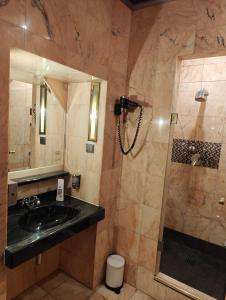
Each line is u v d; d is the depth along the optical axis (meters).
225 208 2.54
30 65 1.41
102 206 1.84
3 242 1.16
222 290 1.97
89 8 1.44
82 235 1.96
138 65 1.82
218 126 2.53
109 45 1.65
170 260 2.39
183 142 2.75
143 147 1.85
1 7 0.99
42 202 1.78
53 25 1.24
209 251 2.59
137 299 1.89
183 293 1.76
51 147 1.92
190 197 2.76
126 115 1.91
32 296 1.85
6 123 1.09
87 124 1.83
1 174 1.10
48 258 2.07
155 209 1.83
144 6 1.75
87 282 1.98
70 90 1.93
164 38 1.68
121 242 2.05
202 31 1.53
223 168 2.52
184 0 1.58
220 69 2.49
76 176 1.88
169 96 1.69
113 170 1.90
